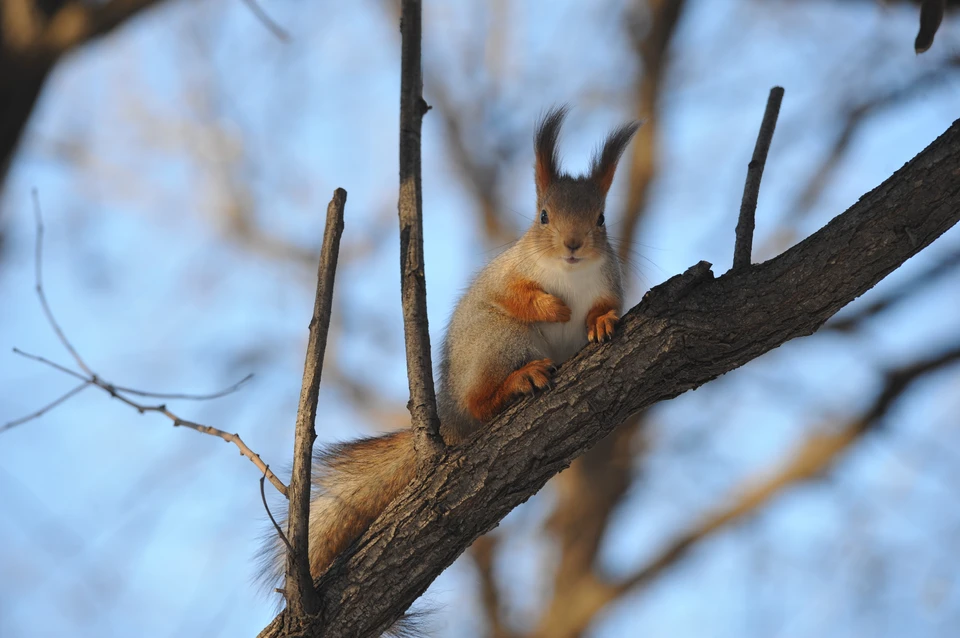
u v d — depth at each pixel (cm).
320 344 787
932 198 721
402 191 871
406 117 877
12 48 1331
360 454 1040
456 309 1122
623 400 799
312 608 790
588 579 2138
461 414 1057
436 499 802
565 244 1027
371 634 803
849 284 745
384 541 804
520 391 944
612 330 815
